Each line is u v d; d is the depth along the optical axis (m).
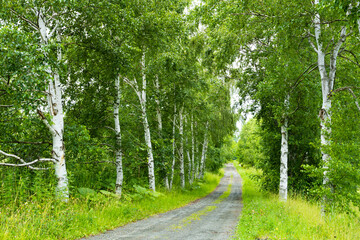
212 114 19.36
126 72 10.43
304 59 11.91
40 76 6.13
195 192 18.78
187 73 15.12
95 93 10.65
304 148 15.64
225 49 12.86
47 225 5.27
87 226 6.09
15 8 6.98
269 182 17.52
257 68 15.09
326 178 7.50
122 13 8.63
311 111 12.76
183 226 7.26
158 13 11.02
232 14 10.22
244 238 5.62
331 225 6.18
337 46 8.64
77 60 9.74
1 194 6.17
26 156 8.17
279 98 13.37
